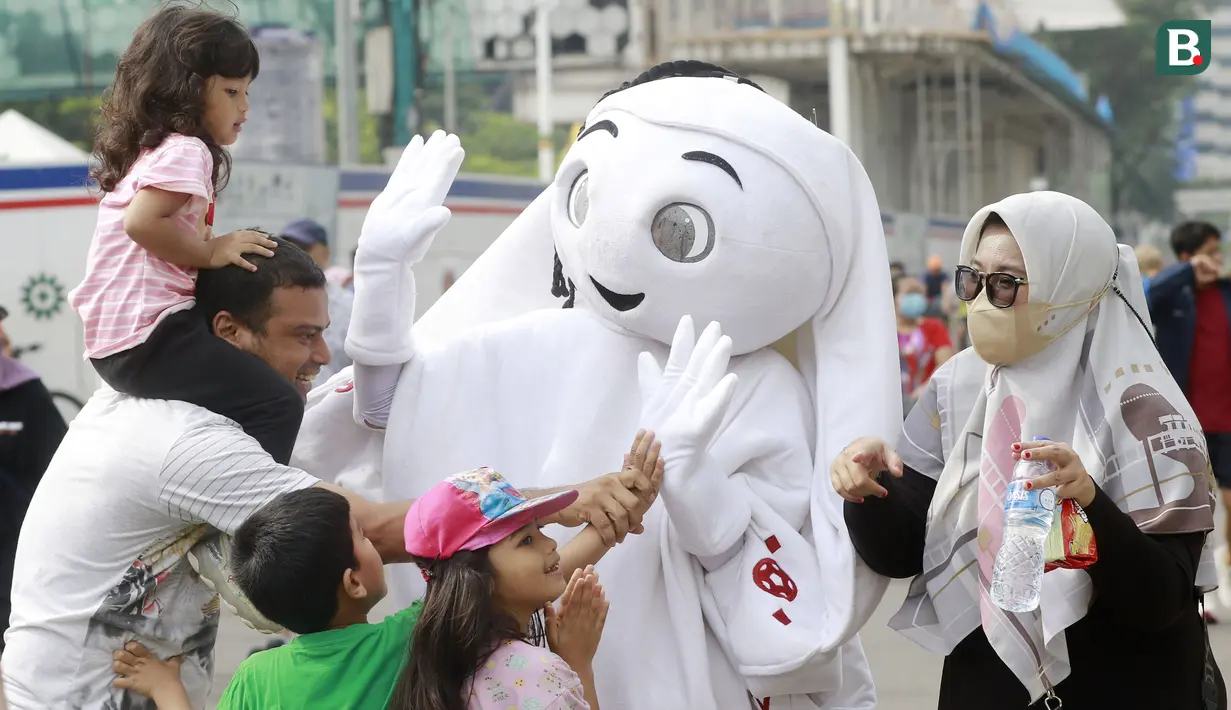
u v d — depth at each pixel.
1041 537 3.70
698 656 4.64
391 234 4.64
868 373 4.78
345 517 3.74
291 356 4.37
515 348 4.91
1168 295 10.09
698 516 4.50
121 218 4.27
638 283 4.73
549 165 24.86
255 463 4.05
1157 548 3.75
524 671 3.61
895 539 4.26
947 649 4.11
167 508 4.07
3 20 31.17
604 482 4.37
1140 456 3.89
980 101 34.34
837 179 4.82
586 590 3.90
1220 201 57.28
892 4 26.69
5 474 6.86
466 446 4.80
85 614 4.08
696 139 4.74
